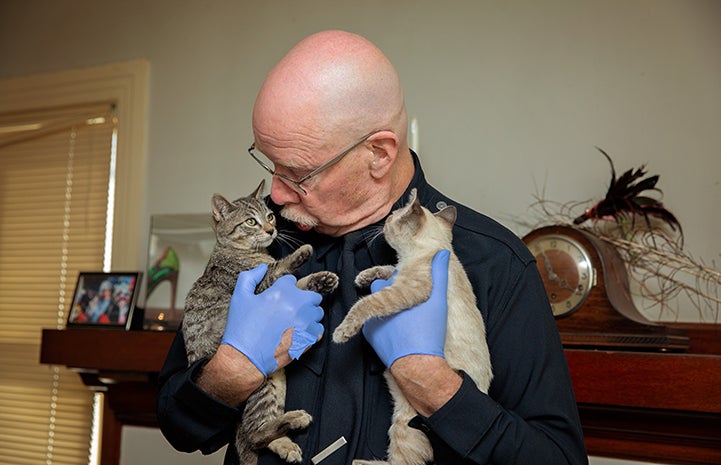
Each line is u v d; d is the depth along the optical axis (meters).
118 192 2.83
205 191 2.71
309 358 1.23
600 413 1.84
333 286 1.23
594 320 1.81
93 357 2.35
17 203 3.08
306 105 1.13
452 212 1.25
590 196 2.15
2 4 3.15
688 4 2.09
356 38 1.20
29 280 3.02
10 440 3.00
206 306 1.41
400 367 1.08
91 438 2.85
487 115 2.30
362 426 1.16
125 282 2.49
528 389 1.13
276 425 1.19
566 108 2.20
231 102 2.71
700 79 2.06
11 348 3.03
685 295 2.01
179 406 1.20
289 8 2.65
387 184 1.24
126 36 2.92
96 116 2.93
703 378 1.62
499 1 2.32
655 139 2.09
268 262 1.50
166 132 2.80
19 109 3.07
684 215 2.04
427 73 2.39
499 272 1.18
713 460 1.75
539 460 1.05
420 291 1.11
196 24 2.80
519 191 2.23
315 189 1.18
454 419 1.04
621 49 2.15
